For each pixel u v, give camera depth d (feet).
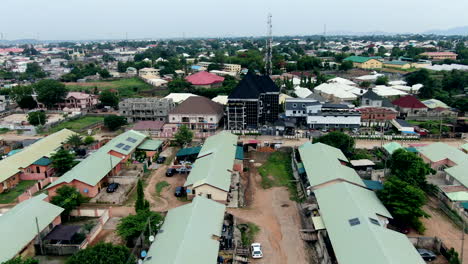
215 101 455.22
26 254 160.15
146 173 260.42
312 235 176.65
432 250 164.35
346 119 354.54
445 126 366.84
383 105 420.36
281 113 410.72
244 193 228.63
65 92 497.46
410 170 222.89
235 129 363.97
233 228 179.01
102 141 329.52
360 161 264.72
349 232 150.61
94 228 175.73
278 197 222.69
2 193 232.94
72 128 396.78
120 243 170.81
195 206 172.24
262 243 171.63
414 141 326.24
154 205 210.38
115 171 255.91
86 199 216.54
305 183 235.20
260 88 379.14
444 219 192.65
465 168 228.22
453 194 204.85
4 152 303.89
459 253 160.35
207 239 150.30
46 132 381.81
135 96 588.09
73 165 265.13
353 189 188.96
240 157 267.39
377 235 143.02
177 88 586.04
